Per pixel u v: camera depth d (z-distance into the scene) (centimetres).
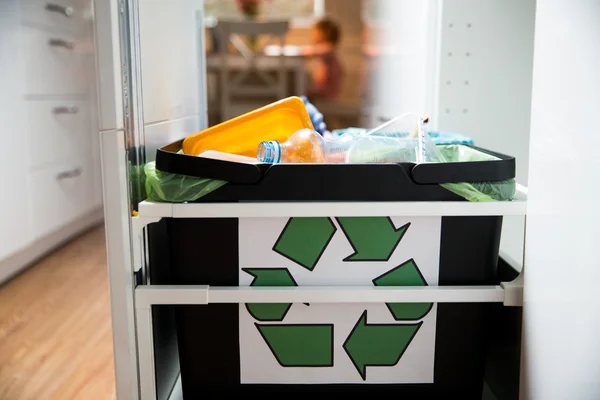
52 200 209
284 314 89
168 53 111
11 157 177
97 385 117
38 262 205
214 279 88
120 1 81
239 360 91
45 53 202
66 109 219
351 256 87
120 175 81
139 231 85
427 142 98
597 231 63
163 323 100
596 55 64
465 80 154
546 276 77
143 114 94
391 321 89
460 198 85
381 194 84
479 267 89
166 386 103
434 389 92
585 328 66
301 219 86
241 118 100
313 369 91
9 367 125
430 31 153
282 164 84
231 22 446
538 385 79
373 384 91
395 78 203
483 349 91
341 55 547
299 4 586
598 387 63
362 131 134
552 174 75
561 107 72
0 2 169
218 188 84
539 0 79
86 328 147
